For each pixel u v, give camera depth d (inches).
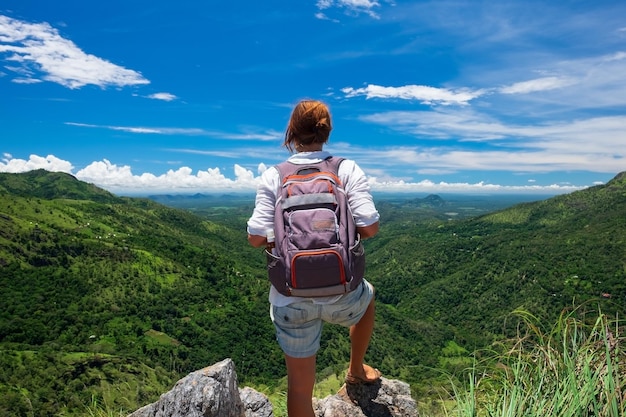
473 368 86.4
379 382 112.8
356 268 75.7
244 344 3223.4
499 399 77.5
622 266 4261.8
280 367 2824.8
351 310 80.4
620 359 72.2
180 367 2733.8
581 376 70.3
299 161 83.9
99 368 1895.9
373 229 79.8
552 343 81.4
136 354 2805.1
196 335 3344.0
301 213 75.6
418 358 2883.9
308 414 81.4
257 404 116.2
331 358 1804.9
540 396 72.1
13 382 1670.8
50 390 1379.2
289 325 79.2
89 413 145.6
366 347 103.3
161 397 90.7
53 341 2861.7
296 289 74.1
